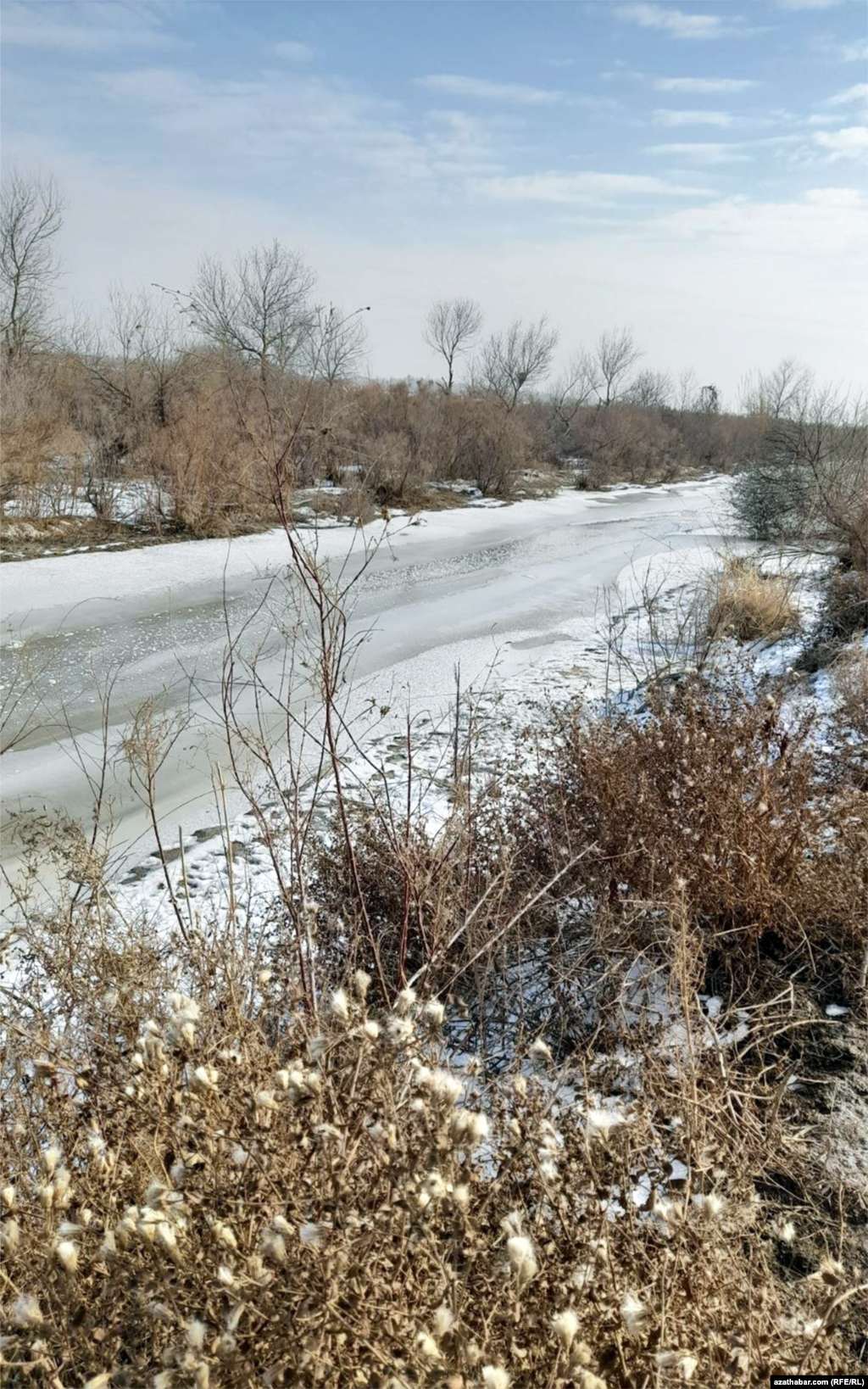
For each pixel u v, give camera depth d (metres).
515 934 3.89
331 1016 2.77
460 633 11.95
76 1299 1.60
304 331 12.93
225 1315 1.47
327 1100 1.86
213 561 15.10
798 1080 3.21
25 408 18.67
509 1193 1.97
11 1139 2.34
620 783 4.34
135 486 18.44
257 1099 1.73
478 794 4.76
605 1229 1.82
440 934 3.44
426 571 16.28
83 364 23.30
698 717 4.68
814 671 9.00
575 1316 1.36
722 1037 3.39
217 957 3.22
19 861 5.64
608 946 3.78
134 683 9.41
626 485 38.25
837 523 12.14
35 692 9.01
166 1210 1.58
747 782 4.22
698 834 4.00
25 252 29.19
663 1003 3.59
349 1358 1.48
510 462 28.94
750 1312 1.76
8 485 16.31
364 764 7.19
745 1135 2.67
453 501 26.06
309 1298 1.43
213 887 5.23
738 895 3.83
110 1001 2.68
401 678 9.84
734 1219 2.21
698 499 33.22
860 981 3.59
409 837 4.12
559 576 16.30
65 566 14.32
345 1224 1.54
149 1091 1.93
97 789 6.94
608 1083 2.88
